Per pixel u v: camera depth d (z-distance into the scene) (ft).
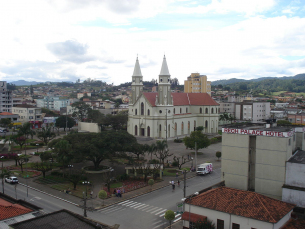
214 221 139.64
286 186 151.64
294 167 152.15
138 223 159.94
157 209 180.04
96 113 551.18
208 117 478.59
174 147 369.30
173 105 444.14
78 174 225.35
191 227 143.23
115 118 457.27
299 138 179.63
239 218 132.98
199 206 143.43
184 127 461.37
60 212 121.90
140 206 184.65
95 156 239.91
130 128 452.35
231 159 173.27
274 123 205.77
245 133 167.53
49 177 241.14
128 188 216.74
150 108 422.00
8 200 145.48
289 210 136.46
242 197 142.61
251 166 170.30
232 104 634.02
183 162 276.41
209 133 476.13
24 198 195.31
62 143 232.94
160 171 244.22
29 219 113.29
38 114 563.89
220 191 149.69
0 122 475.72
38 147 362.74
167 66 424.05
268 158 159.53
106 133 261.65
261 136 161.27
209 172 260.62
